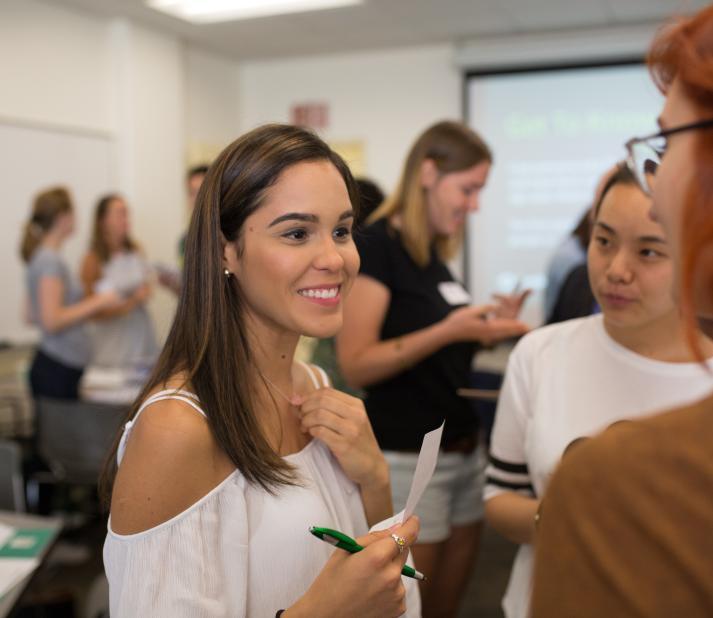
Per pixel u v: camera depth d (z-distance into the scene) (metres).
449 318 1.77
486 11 5.23
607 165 5.88
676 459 0.45
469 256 6.34
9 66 4.54
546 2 5.02
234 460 0.90
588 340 1.23
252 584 0.92
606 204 1.12
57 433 3.04
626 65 5.71
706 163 0.49
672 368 1.14
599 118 5.86
